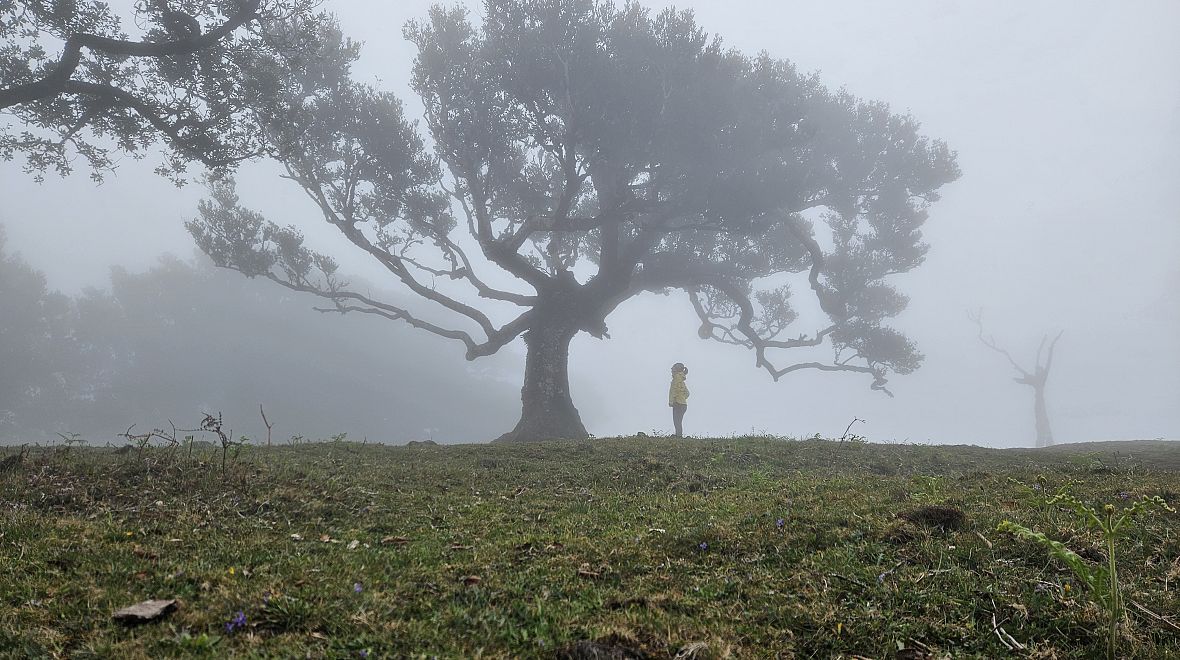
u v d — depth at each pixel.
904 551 4.39
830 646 3.16
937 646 3.16
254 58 19.80
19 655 2.89
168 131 18.16
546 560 4.54
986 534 4.56
